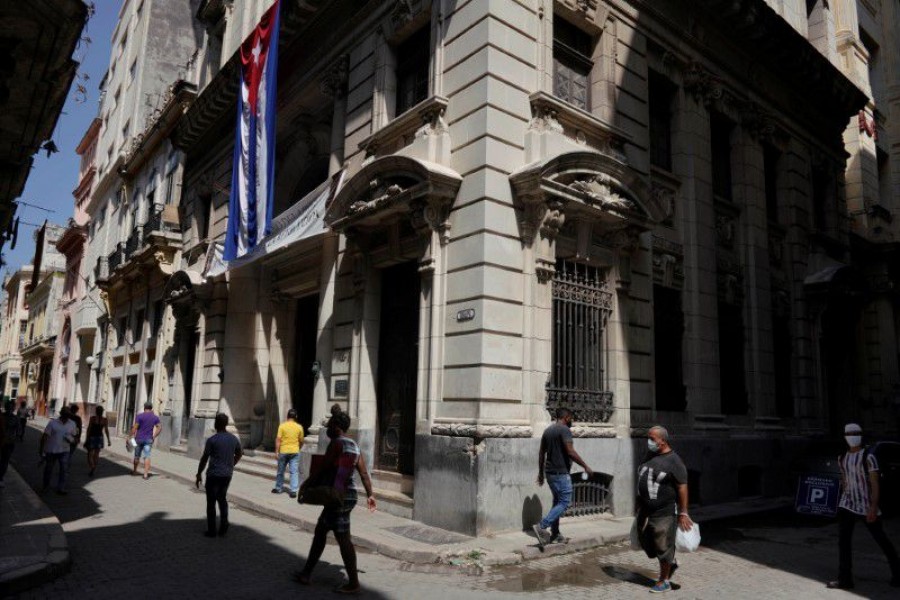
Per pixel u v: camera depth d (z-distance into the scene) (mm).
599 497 10219
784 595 6582
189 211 22891
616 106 11891
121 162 31734
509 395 9195
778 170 17031
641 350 11445
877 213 22422
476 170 9641
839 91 18484
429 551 7566
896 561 6914
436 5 11062
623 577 7133
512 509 8789
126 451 20500
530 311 9578
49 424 12367
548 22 10758
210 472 8633
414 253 10766
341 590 6117
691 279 13094
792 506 12727
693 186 13430
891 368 20125
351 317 12273
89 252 39125
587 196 10117
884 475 12359
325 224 12172
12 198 9734
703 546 9094
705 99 14266
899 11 26562
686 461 11961
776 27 15641
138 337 27250
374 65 12719
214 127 21156
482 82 9828
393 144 11688
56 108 8070
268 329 17250
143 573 6684
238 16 21875
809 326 16562
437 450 9180
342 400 12148
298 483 12492
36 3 6430
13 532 7805
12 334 67938
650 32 13031
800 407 15805
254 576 6680
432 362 9641
